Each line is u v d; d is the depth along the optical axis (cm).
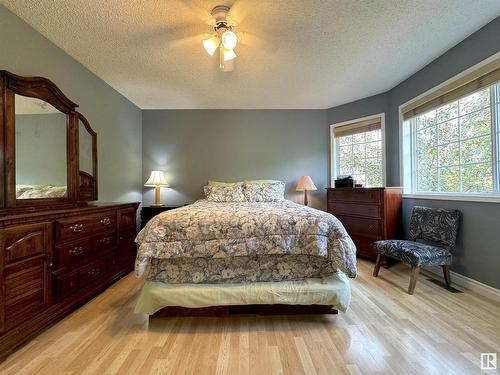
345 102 397
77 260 200
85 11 188
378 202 313
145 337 162
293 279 185
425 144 300
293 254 184
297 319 183
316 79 312
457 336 159
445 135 271
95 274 222
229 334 165
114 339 160
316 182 427
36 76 210
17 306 149
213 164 423
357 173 395
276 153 427
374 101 370
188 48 239
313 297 175
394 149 344
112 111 331
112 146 332
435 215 253
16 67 195
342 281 182
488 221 214
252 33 216
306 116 427
